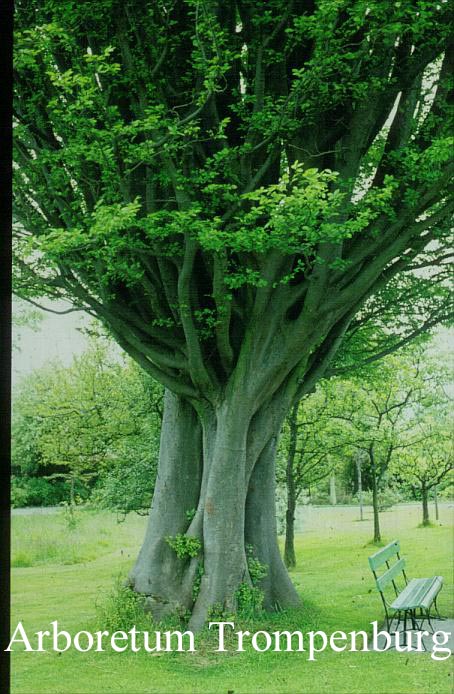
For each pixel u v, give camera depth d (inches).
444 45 397.7
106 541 939.3
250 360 428.5
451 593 553.6
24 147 414.6
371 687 314.8
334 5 317.4
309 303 412.2
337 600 530.6
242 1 388.5
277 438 486.6
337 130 415.5
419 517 1234.0
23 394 858.8
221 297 396.8
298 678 335.3
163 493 465.7
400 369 836.6
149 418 674.8
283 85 401.7
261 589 458.0
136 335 461.7
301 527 1080.8
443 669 338.3
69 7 339.6
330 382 729.0
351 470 1259.8
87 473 745.0
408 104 426.3
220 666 362.6
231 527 429.7
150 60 372.5
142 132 395.5
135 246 385.1
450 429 950.4
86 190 404.2
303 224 354.3
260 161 417.4
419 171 381.4
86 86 352.8
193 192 372.5
